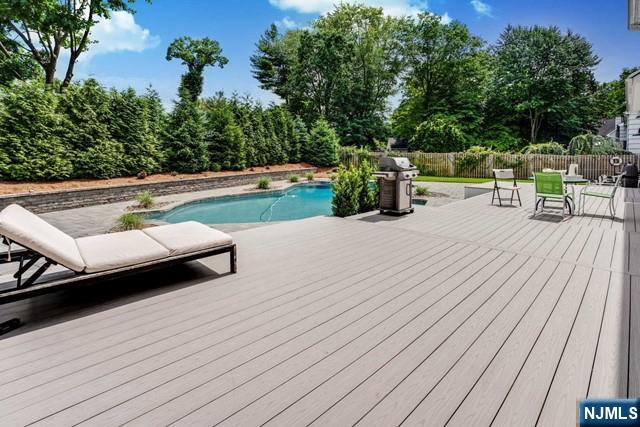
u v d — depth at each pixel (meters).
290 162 18.81
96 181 10.13
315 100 28.73
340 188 6.48
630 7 4.02
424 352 2.03
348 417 1.53
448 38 26.56
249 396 1.67
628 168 10.24
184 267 3.57
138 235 3.29
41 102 8.96
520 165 14.99
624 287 2.98
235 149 15.07
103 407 1.59
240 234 4.96
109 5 14.46
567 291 2.91
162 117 12.80
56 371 1.86
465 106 26.42
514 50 24.67
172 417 1.53
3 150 8.33
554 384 1.74
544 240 4.58
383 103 30.67
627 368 1.86
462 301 2.73
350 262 3.71
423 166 17.69
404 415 1.54
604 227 5.34
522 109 24.27
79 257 2.64
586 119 24.86
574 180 6.53
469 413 1.55
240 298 2.81
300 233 5.03
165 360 1.96
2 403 1.62
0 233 2.28
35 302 2.73
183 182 11.73
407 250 4.16
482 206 7.45
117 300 2.77
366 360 1.96
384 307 2.64
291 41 31.33
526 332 2.25
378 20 29.14
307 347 2.10
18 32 13.87
